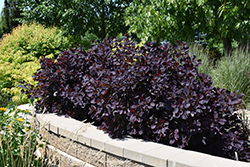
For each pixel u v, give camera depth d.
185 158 1.75
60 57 3.50
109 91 2.50
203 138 2.19
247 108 3.77
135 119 2.25
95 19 13.00
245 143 2.43
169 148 1.98
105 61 2.99
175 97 2.18
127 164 1.97
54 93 3.24
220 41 8.10
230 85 4.53
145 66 2.49
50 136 2.76
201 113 2.17
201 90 2.21
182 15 6.50
